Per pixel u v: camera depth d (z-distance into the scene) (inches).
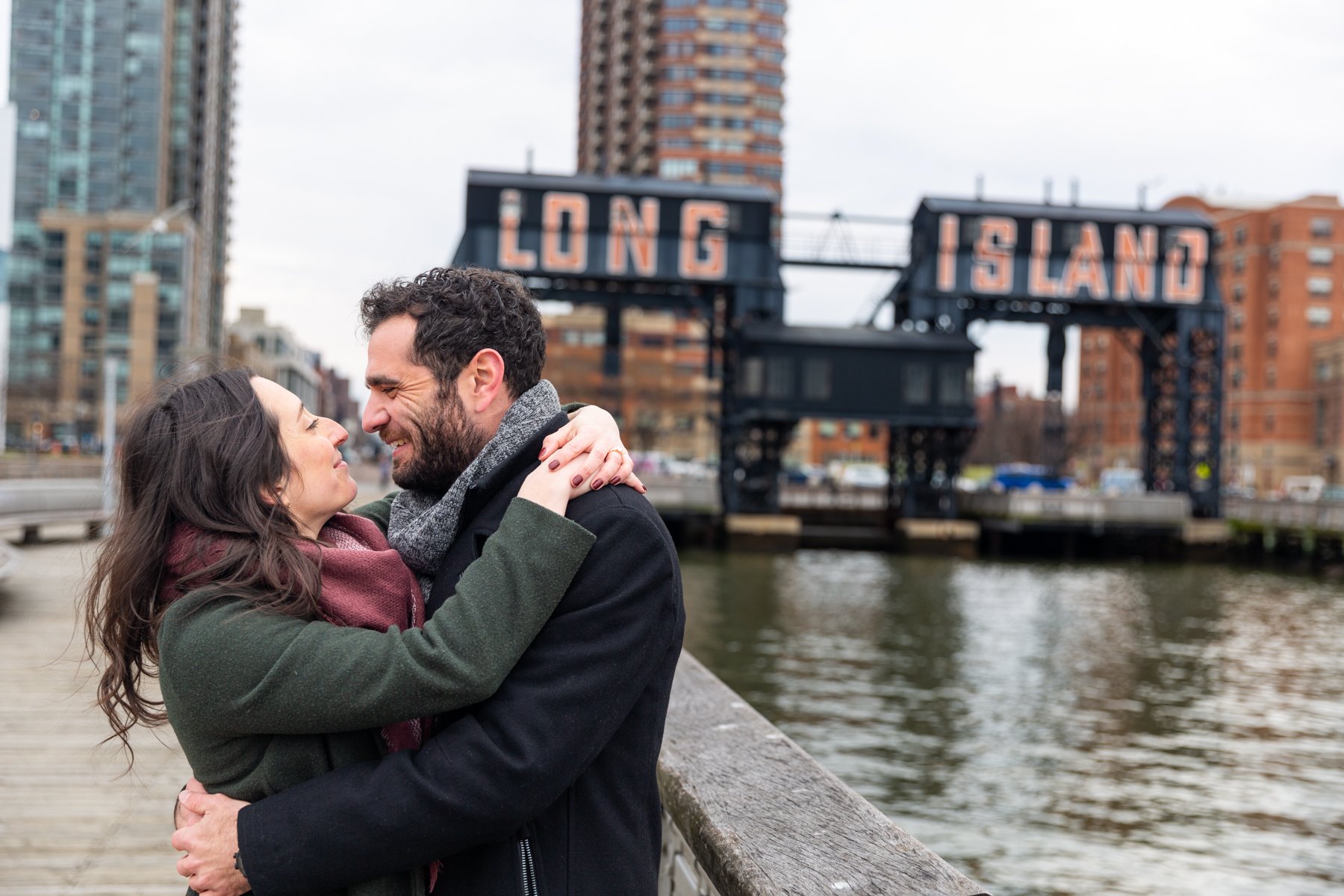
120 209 3801.7
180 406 58.2
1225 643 877.2
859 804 74.2
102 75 3821.4
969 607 1071.0
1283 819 421.4
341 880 53.6
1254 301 3427.7
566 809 57.7
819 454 4269.2
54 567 529.3
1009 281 1595.7
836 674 693.3
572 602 57.0
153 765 225.8
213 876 55.2
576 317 3900.1
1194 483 1706.4
